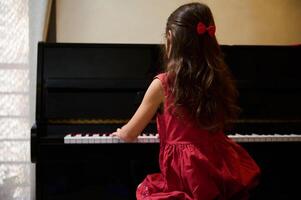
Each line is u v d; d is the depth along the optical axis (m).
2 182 2.22
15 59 2.17
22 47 2.16
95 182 1.68
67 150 1.59
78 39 2.33
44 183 1.65
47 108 1.73
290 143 1.66
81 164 1.64
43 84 1.75
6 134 2.20
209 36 1.22
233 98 1.32
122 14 2.36
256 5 2.46
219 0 2.42
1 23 2.13
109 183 1.69
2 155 2.20
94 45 1.85
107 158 1.61
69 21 2.31
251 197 1.77
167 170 1.23
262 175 1.72
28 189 2.25
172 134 1.22
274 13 2.48
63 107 1.74
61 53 1.83
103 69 1.84
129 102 1.78
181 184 1.20
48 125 1.74
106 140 1.56
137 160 1.62
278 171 1.72
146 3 2.37
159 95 1.24
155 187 1.27
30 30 2.16
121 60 1.86
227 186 1.18
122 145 1.59
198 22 1.20
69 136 1.60
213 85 1.19
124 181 1.68
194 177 1.14
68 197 1.68
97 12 2.34
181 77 1.18
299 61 1.96
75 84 1.72
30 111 2.21
